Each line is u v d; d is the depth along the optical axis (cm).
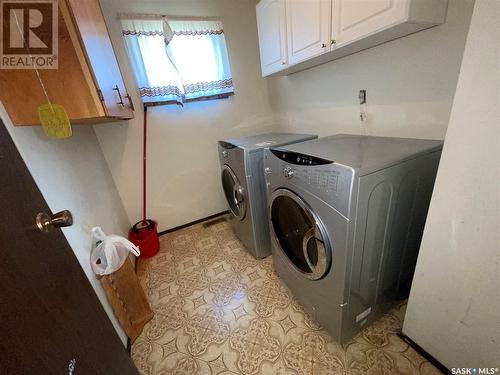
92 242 127
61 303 59
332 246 92
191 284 169
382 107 137
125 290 129
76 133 153
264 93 254
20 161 60
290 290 151
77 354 59
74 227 112
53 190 103
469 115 65
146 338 130
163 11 193
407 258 113
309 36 129
